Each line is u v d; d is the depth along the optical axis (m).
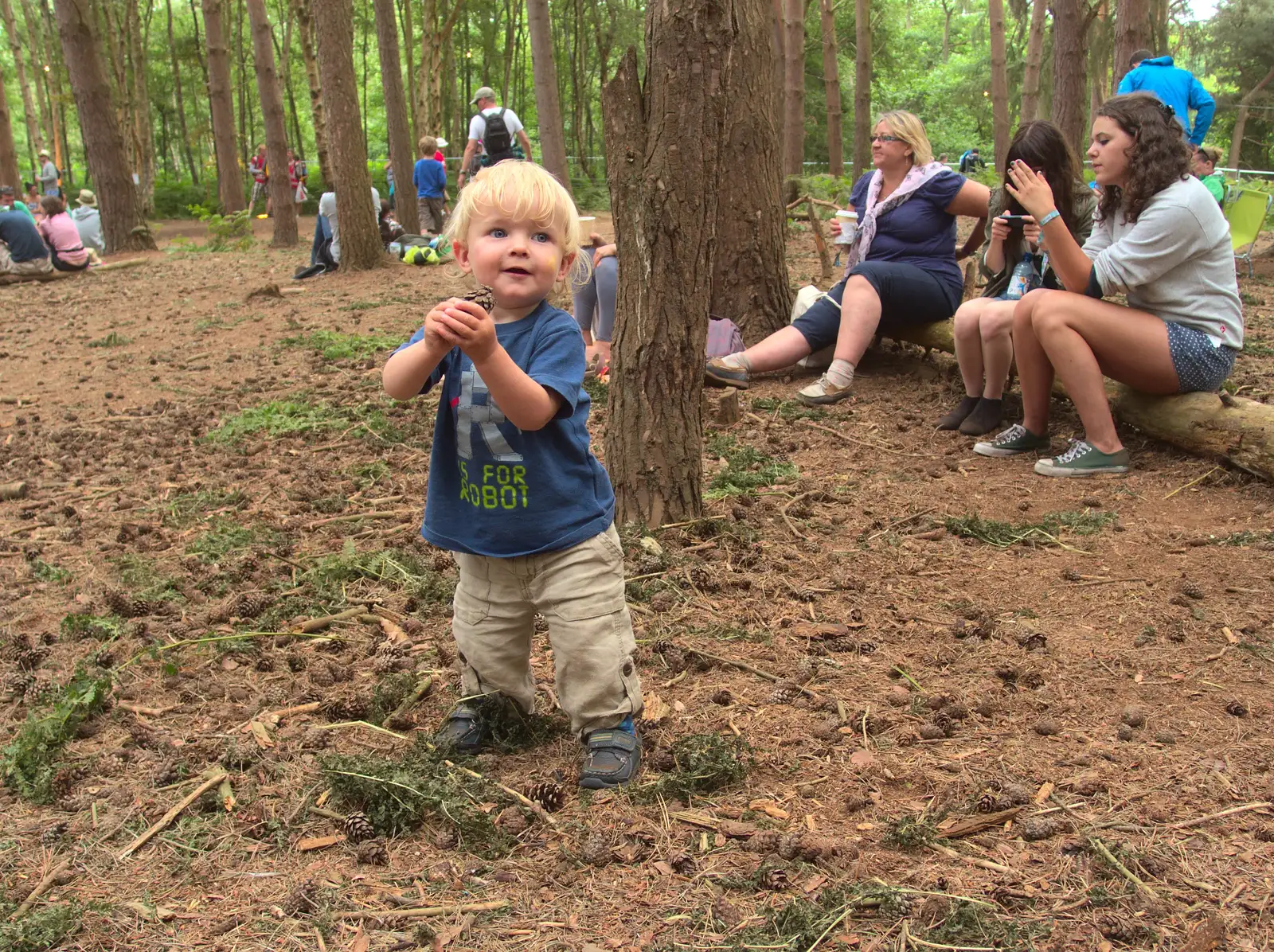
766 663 3.31
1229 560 3.88
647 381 4.30
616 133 4.10
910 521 4.48
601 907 2.21
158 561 4.40
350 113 12.73
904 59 49.16
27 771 2.81
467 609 2.79
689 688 3.20
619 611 2.70
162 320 10.50
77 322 10.79
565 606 2.64
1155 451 5.05
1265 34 30.28
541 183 2.47
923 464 5.21
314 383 7.48
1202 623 3.41
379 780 2.58
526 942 2.11
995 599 3.73
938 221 6.49
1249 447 4.55
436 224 18.50
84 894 2.31
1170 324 4.73
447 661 3.42
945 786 2.60
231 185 21.58
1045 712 2.95
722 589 3.86
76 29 16.70
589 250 6.75
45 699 3.23
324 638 3.61
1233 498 4.46
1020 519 4.45
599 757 2.69
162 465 5.85
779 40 20.67
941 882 2.23
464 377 2.54
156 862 2.43
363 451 5.90
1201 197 4.58
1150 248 4.59
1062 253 4.70
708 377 6.50
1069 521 4.35
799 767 2.72
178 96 38.62
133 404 7.30
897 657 3.32
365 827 2.47
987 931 2.06
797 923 2.10
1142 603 3.59
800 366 6.94
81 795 2.71
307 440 6.16
